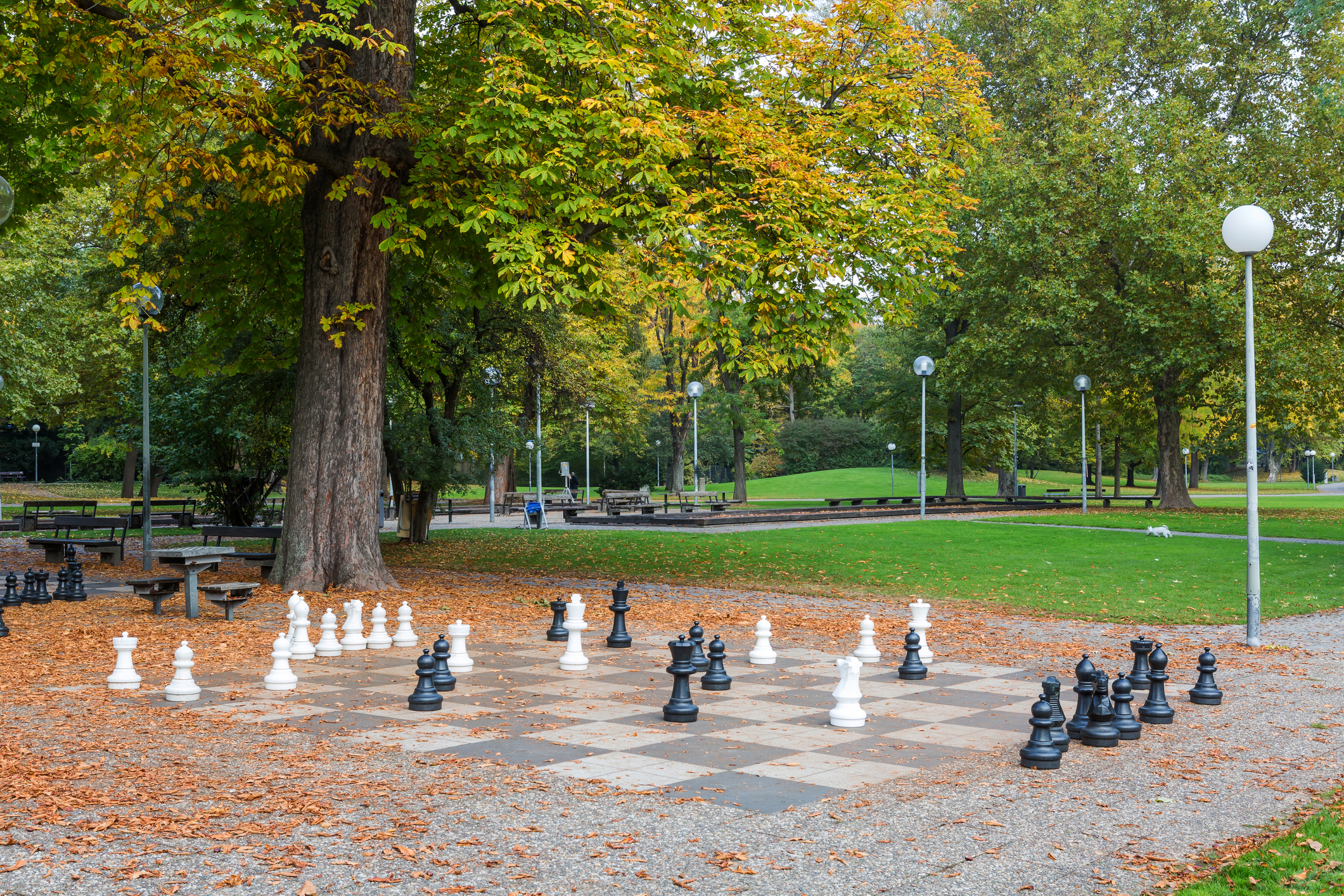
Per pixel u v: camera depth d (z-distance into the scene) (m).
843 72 19.11
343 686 10.23
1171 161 38.41
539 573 21.97
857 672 8.59
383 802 6.25
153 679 10.52
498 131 15.26
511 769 7.07
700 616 15.80
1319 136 37.12
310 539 17.86
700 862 5.25
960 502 48.19
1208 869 5.23
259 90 15.67
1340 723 8.86
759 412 56.19
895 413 55.94
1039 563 23.89
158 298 21.62
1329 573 21.83
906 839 5.66
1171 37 43.41
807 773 7.04
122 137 15.48
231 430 28.09
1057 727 7.85
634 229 17.19
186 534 33.88
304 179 16.62
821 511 38.91
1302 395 38.03
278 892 4.80
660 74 16.83
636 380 60.97
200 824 5.80
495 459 30.45
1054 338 40.31
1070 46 42.31
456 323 27.20
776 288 16.61
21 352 40.03
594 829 5.76
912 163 19.38
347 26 15.80
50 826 5.74
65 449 74.81
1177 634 14.69
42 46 17.12
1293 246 36.53
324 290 17.81
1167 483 42.91
